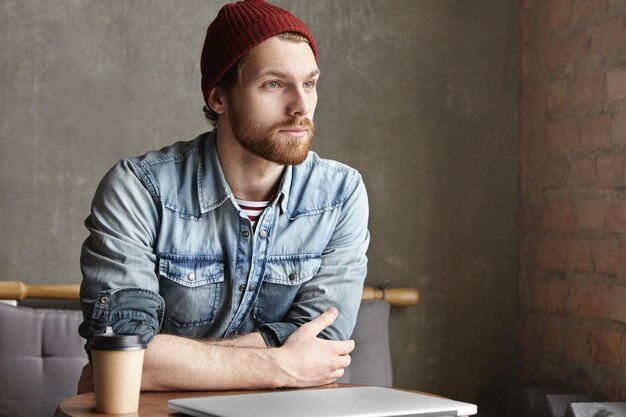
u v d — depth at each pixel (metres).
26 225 2.73
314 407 1.09
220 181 1.56
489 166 3.06
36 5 2.74
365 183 2.97
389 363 2.71
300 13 2.93
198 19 2.86
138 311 1.39
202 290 1.56
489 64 3.07
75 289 2.68
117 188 1.52
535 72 2.99
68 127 2.76
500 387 3.04
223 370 1.33
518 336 3.05
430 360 3.00
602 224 2.56
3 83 2.72
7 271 2.71
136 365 1.12
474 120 3.05
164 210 1.54
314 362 1.38
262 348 1.39
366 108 2.98
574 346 2.70
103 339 1.10
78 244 2.76
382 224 2.98
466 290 3.04
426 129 3.02
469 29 3.06
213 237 1.56
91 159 2.77
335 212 1.64
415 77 3.02
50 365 2.51
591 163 2.63
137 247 1.49
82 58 2.77
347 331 1.60
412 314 2.99
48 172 2.75
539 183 2.95
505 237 3.07
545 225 2.90
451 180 3.04
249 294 1.58
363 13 2.98
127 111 2.80
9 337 2.49
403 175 3.00
